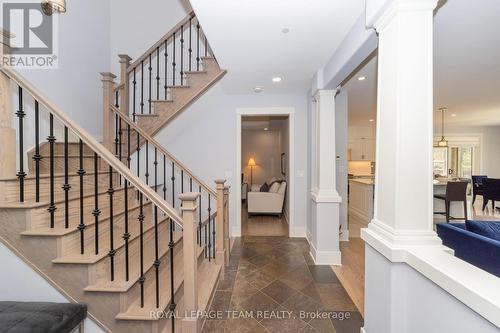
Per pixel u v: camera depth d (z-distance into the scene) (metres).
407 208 1.44
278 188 6.28
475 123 7.55
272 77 3.55
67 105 3.25
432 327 1.24
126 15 4.35
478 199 8.22
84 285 1.72
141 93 3.94
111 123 3.16
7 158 1.80
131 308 1.78
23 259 1.71
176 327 1.86
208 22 2.18
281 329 2.02
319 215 3.26
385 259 1.52
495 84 3.90
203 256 3.01
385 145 1.58
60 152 2.85
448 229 2.26
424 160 1.44
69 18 3.28
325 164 3.27
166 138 4.26
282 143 7.47
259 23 2.19
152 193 1.77
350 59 2.32
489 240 1.85
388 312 1.48
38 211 1.80
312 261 3.36
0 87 1.76
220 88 4.23
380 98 1.64
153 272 2.16
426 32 1.42
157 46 3.74
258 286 2.68
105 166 2.94
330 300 2.42
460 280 1.05
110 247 1.88
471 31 2.33
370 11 1.69
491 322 0.90
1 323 1.44
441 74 3.47
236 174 4.41
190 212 1.79
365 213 5.52
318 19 2.12
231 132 4.40
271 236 4.47
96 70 3.88
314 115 3.72
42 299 1.72
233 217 4.43
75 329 1.65
